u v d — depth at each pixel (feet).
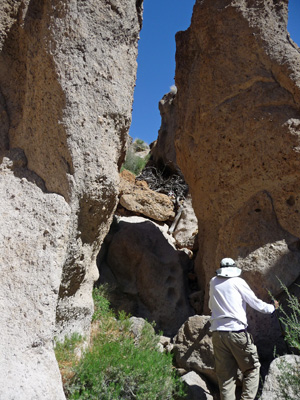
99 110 12.00
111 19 12.59
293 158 15.48
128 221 23.75
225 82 17.29
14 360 9.09
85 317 13.32
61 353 11.46
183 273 20.43
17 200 11.43
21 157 12.10
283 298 14.70
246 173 16.55
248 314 14.83
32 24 12.59
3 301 9.91
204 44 18.34
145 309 19.36
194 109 18.62
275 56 16.07
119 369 10.94
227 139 17.08
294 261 14.92
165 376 11.73
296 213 15.38
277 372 11.60
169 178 33.68
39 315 9.87
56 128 11.62
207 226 18.28
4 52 12.75
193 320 14.70
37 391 8.80
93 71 12.04
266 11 16.63
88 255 12.75
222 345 12.01
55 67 11.64
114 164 12.29
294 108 15.72
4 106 12.63
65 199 11.35
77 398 9.65
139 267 20.02
